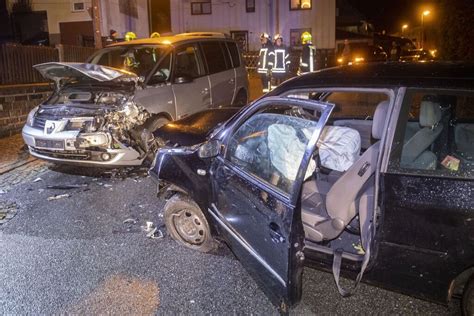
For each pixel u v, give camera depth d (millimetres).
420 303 3166
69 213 5016
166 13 27250
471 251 2447
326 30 25359
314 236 3068
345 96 14016
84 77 6602
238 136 3355
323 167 3650
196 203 3725
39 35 21594
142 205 5215
